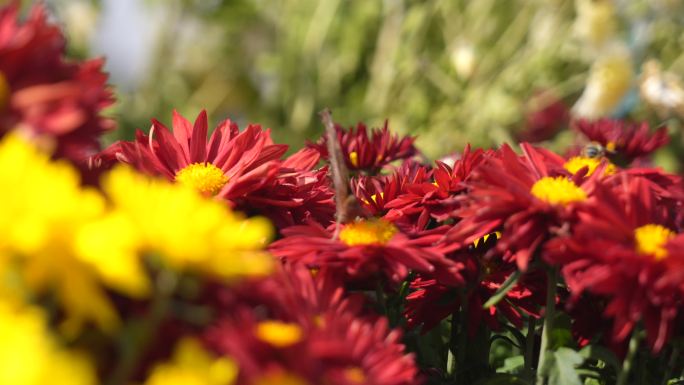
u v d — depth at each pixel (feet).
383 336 1.42
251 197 1.62
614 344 1.58
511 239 1.47
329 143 1.57
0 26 1.30
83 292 1.21
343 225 1.55
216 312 1.27
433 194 1.66
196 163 1.68
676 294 1.44
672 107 3.35
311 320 1.33
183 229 1.23
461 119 4.49
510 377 1.57
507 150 1.56
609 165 1.83
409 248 1.52
